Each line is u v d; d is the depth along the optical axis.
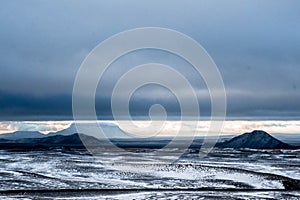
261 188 61.66
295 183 65.94
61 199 50.97
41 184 63.06
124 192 56.59
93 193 55.59
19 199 50.81
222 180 68.25
